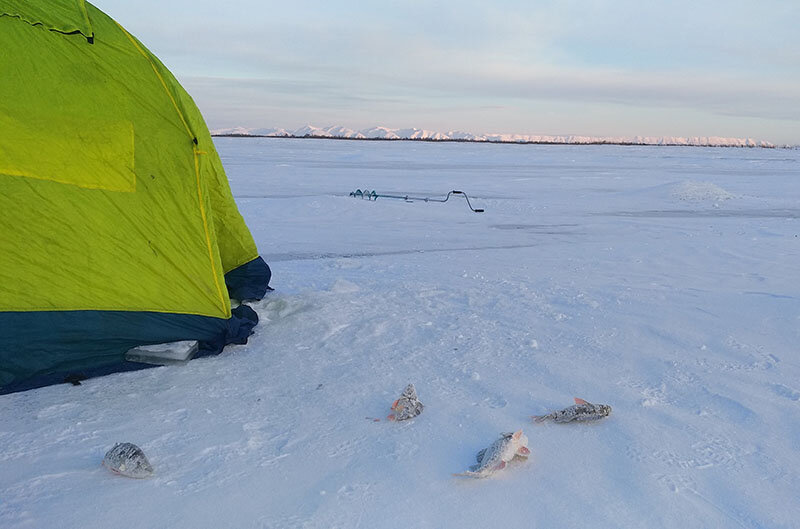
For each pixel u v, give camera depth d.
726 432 3.75
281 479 3.22
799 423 3.84
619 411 4.05
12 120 4.52
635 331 5.81
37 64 4.71
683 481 3.20
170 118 5.27
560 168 43.19
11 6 4.74
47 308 4.51
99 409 4.11
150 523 2.83
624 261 10.19
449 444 3.61
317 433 3.77
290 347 5.42
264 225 14.89
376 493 3.08
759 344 5.38
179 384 4.56
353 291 7.52
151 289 4.93
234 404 4.21
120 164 4.90
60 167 4.65
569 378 4.64
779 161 59.56
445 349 5.34
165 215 5.07
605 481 3.21
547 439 3.66
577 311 6.58
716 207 19.80
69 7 5.08
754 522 2.86
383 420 3.94
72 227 4.64
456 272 9.06
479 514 2.91
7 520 2.84
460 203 20.33
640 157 67.31
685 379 4.60
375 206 17.91
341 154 54.66
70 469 3.31
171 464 3.38
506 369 4.85
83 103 4.83
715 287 7.87
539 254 11.06
